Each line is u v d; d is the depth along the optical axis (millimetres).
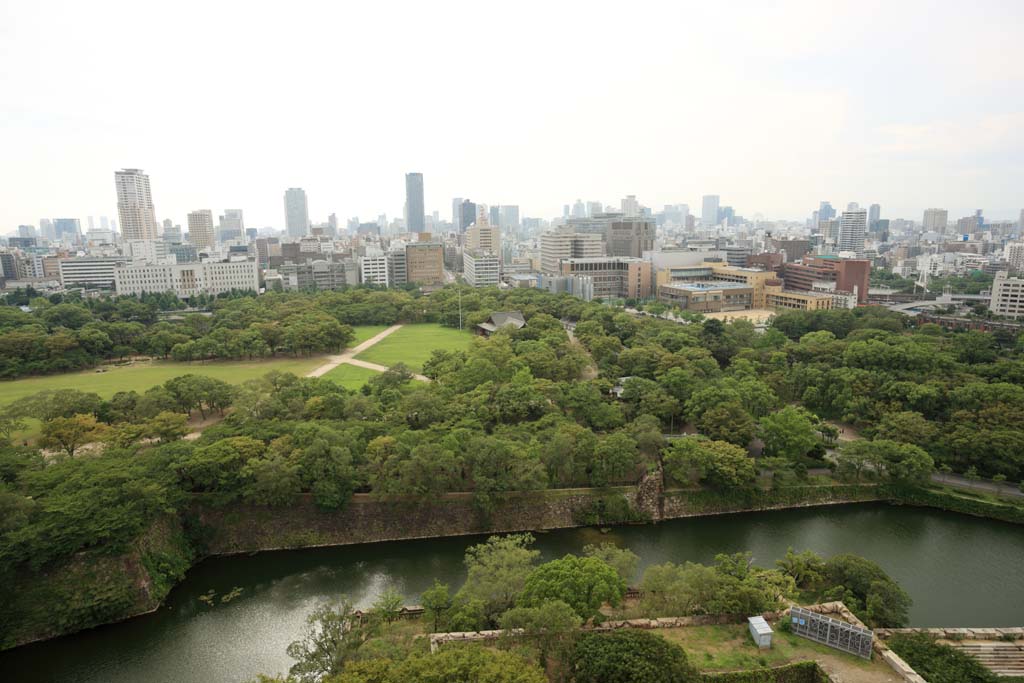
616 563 83500
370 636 73438
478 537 112562
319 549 108812
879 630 76375
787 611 75750
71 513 88938
